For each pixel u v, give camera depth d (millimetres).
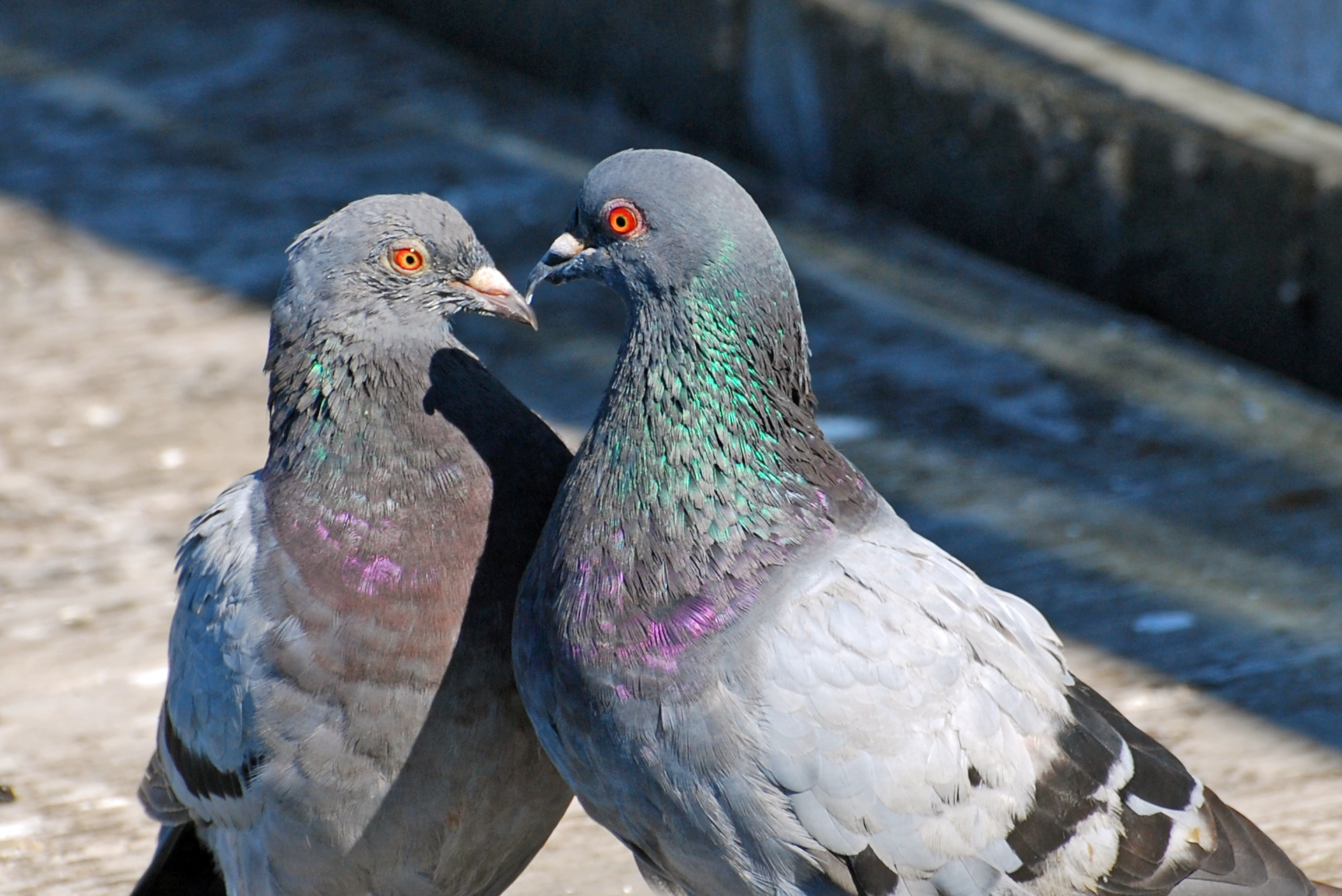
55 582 10742
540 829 7547
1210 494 11438
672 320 6605
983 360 13148
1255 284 12773
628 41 16797
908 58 14680
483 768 7098
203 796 7332
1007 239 14391
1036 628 7133
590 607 6562
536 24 17609
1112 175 13492
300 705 6836
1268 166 12492
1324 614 10156
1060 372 12977
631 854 8516
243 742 6965
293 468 7066
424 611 6852
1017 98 13992
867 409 12531
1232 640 9945
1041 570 10664
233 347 13484
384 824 7070
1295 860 8328
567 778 6961
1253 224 12688
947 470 11789
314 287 7055
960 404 12586
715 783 6480
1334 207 12148
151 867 7906
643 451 6605
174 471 11930
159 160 16422
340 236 7039
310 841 7113
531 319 7230
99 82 18094
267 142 16734
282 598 6863
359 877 7301
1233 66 13609
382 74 18141
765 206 15430
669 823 6684
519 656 6832
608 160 6852
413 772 6973
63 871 8484
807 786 6430
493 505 7066
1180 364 13078
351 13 19703
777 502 6656
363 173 16047
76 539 11172
